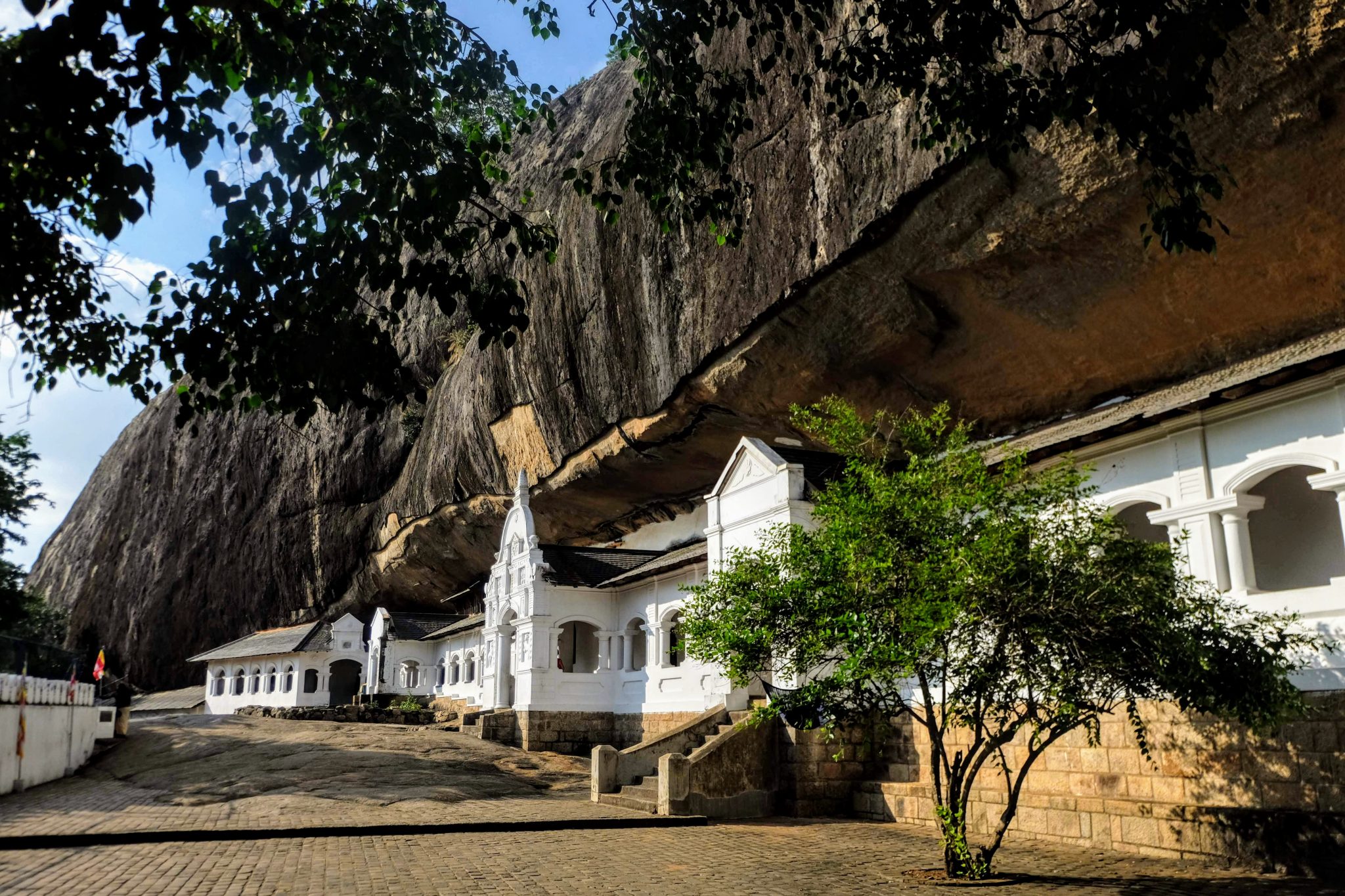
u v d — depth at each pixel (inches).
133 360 287.7
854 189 702.5
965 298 702.5
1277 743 411.8
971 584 356.2
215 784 735.7
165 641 2304.4
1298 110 506.0
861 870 414.9
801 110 751.1
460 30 364.8
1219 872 395.5
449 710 1428.4
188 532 2336.4
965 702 398.0
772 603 403.5
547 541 1374.3
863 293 738.2
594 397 1071.6
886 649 368.2
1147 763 461.7
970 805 545.3
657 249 926.4
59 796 700.0
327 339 280.2
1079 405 715.4
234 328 273.7
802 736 626.2
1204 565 473.7
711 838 521.0
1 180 233.3
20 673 770.2
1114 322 652.1
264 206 269.6
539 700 978.7
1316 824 384.8
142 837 513.0
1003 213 630.5
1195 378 618.5
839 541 395.5
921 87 369.1
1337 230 538.6
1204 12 311.9
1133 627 355.6
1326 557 551.2
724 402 896.9
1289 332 589.9
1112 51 531.2
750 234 806.5
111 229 234.4
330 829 537.0
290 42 289.4
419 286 289.9
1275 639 426.9
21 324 278.8
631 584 981.8
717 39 850.8
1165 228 316.8
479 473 1427.2
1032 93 349.4
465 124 372.8
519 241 323.6
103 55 221.0
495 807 647.1
